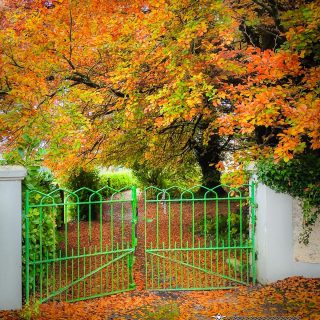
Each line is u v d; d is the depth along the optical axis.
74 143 8.80
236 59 8.93
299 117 6.11
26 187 6.92
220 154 14.54
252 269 8.11
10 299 6.61
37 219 7.10
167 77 9.02
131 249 7.76
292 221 7.74
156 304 7.03
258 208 8.08
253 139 11.16
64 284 8.07
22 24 8.61
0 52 8.34
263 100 6.64
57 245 9.46
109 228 13.80
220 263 9.44
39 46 8.63
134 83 9.07
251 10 8.54
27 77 8.30
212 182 17.81
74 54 9.20
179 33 7.79
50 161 9.55
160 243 11.66
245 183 8.52
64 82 9.15
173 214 16.00
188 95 8.19
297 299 6.88
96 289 7.71
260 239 8.01
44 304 6.89
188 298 7.34
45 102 8.53
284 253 7.76
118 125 10.80
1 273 6.57
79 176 14.66
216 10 7.65
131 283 7.82
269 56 7.04
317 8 6.76
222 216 12.70
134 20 8.56
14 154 7.38
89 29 8.97
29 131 7.95
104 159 13.07
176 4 7.75
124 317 6.41
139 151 12.96
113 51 9.56
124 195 24.22
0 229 6.57
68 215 15.13
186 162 15.43
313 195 7.48
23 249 6.91
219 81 8.38
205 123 11.70
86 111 10.96
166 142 12.89
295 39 7.10
